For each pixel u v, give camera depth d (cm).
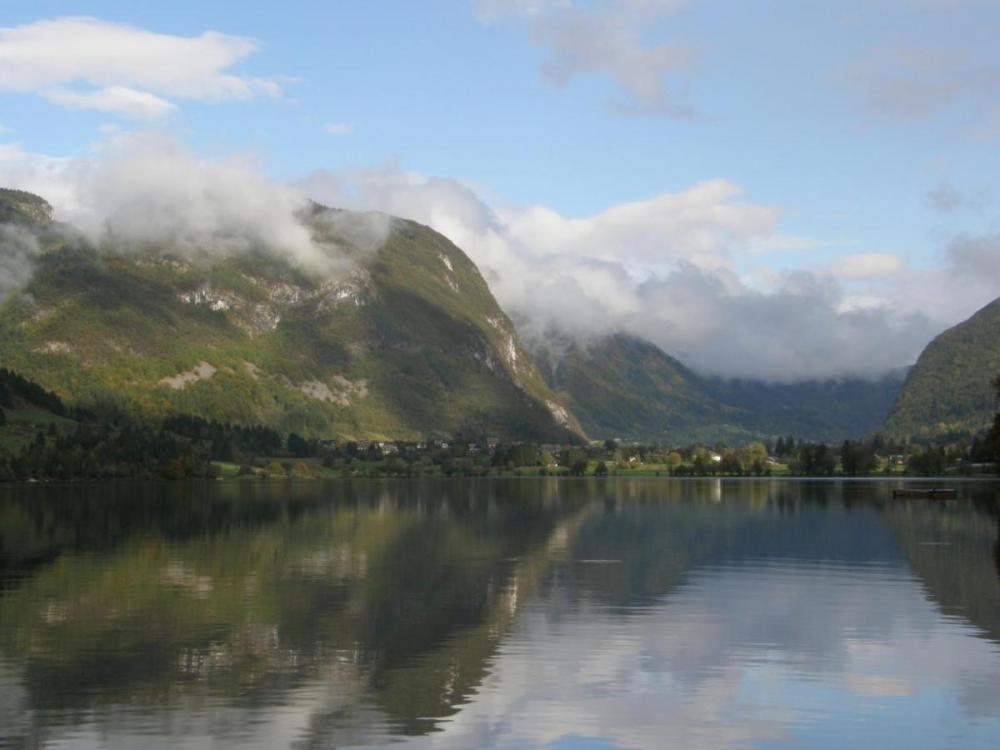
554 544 9450
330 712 3494
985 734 3291
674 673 4034
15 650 4419
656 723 3384
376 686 3828
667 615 5325
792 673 4041
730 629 4925
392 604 5691
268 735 3244
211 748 3117
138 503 16812
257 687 3803
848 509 14650
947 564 7575
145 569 7350
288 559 8075
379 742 3184
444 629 4925
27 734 3244
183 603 5712
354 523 12312
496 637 4728
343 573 7138
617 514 13925
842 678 3959
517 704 3594
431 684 3853
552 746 3155
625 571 7256
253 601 5781
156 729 3297
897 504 15862
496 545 9356
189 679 3916
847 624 5062
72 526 11594
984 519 12300
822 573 7094
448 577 6912
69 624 5034
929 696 3700
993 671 4069
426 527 11619
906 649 4466
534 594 6084
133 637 4709
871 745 3183
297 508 15700
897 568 7344
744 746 3170
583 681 3916
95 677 3941
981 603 5709
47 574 7038
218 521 12556
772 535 10269
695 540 9794
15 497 18562
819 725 3375
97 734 3244
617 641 4641
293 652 4394
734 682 3897
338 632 4850
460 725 3356
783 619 5216
